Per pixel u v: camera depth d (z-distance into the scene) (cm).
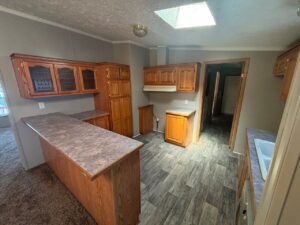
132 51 343
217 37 234
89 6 166
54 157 215
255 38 220
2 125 462
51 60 221
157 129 440
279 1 115
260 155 147
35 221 162
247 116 298
